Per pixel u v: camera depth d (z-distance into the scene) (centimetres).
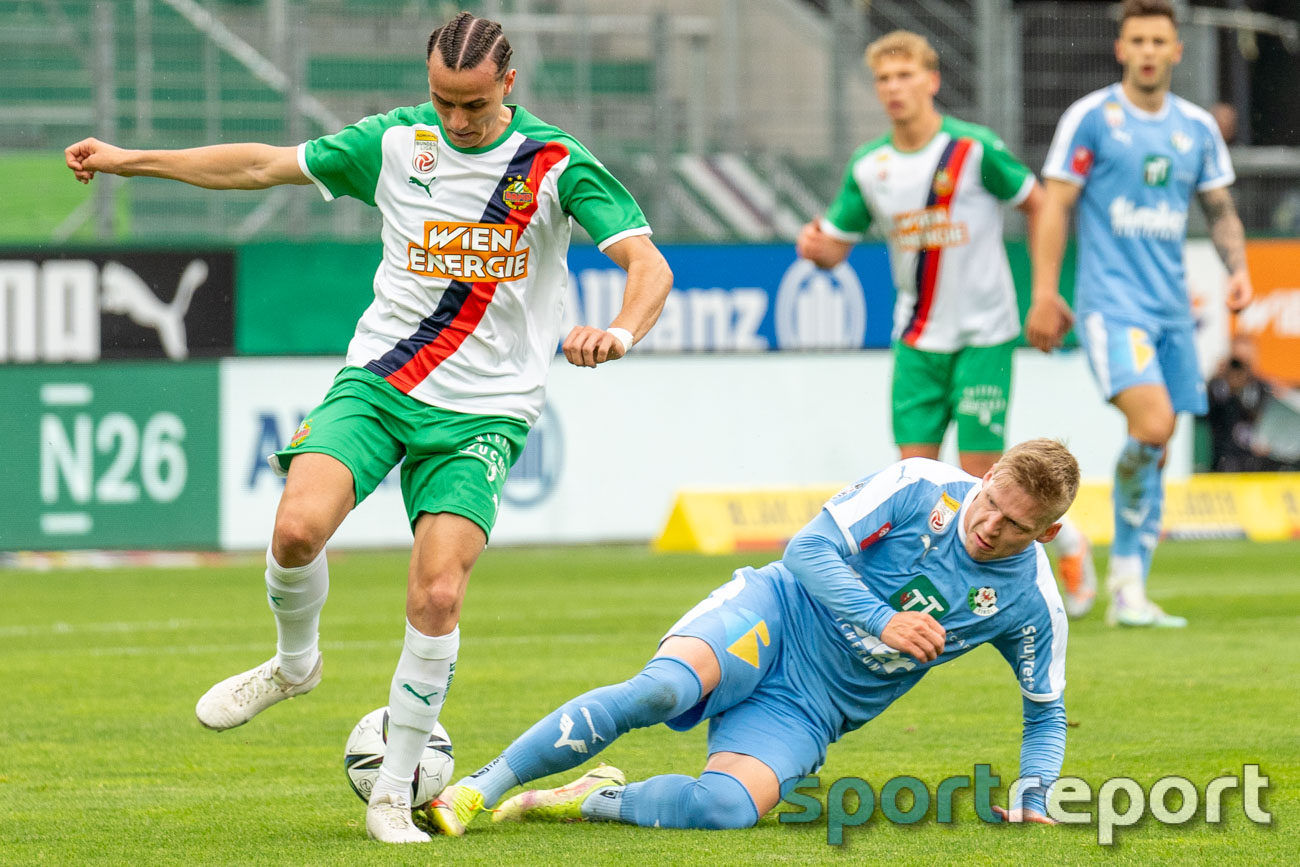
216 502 4953
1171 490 5594
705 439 5319
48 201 5881
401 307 1522
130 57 6278
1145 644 2872
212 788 1711
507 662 2736
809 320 5384
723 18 6881
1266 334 5681
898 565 1484
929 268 3023
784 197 5969
